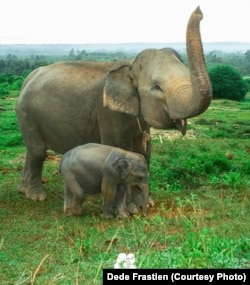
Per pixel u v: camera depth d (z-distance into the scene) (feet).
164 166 38.70
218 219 27.40
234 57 559.38
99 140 30.42
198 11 23.30
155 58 27.40
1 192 34.47
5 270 21.59
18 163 43.78
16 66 305.53
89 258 22.58
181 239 24.03
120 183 28.12
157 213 28.71
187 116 24.80
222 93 148.36
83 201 29.22
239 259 21.04
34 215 29.53
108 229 26.30
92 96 29.68
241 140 55.11
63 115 30.55
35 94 31.60
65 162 28.89
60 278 20.24
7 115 86.63
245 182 35.04
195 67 23.41
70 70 31.24
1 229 27.04
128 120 28.91
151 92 27.02
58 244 24.62
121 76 28.17
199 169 37.01
